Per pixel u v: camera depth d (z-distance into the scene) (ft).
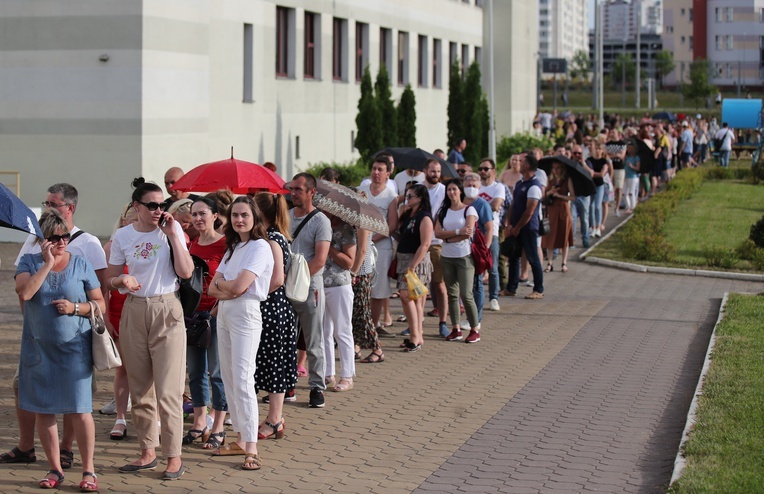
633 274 63.93
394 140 107.96
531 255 54.24
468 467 27.25
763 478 24.22
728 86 405.59
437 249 44.91
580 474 26.58
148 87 74.38
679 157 145.69
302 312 32.83
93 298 25.49
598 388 35.81
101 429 30.71
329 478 26.40
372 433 30.48
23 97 75.51
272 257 27.86
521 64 177.68
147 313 26.14
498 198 50.57
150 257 26.21
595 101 316.60
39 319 24.91
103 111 74.28
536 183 53.52
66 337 24.93
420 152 55.26
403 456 28.25
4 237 71.41
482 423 31.50
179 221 32.14
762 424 28.96
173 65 77.15
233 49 88.74
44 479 25.32
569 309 51.60
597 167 80.33
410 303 41.52
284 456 28.30
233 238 27.76
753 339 41.55
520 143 151.94
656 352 41.68
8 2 75.05
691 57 438.40
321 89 108.88
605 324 47.78
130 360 26.37
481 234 43.65
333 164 100.68
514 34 172.14
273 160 98.07
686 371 38.34
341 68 116.16
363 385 36.32
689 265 66.08
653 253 68.08
